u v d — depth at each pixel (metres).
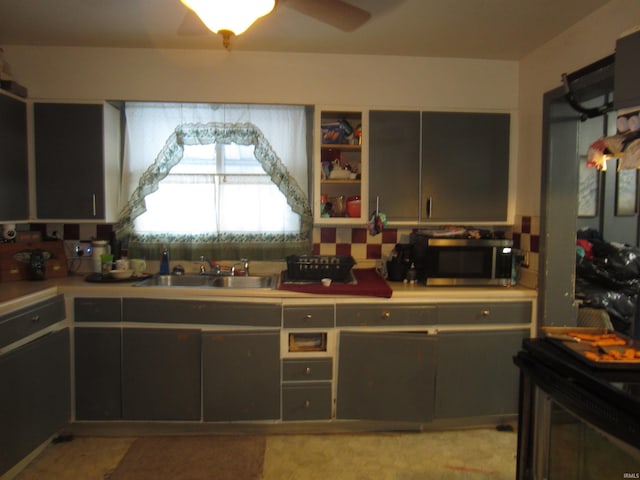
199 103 2.63
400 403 2.31
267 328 2.28
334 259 2.55
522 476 1.50
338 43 2.44
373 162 2.57
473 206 2.62
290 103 2.60
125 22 2.19
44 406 2.07
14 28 2.26
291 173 2.73
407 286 2.46
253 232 2.79
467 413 2.37
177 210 2.75
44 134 2.48
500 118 2.62
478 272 2.46
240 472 2.03
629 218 3.41
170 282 2.66
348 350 2.29
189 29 1.97
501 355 2.38
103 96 2.53
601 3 1.93
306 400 2.30
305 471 2.04
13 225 2.49
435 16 2.09
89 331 2.26
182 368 2.28
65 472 2.02
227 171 2.78
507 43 2.40
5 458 1.83
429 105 2.63
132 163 2.70
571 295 2.34
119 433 2.36
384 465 2.10
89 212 2.52
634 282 2.76
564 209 2.32
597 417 1.11
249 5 1.25
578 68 2.12
